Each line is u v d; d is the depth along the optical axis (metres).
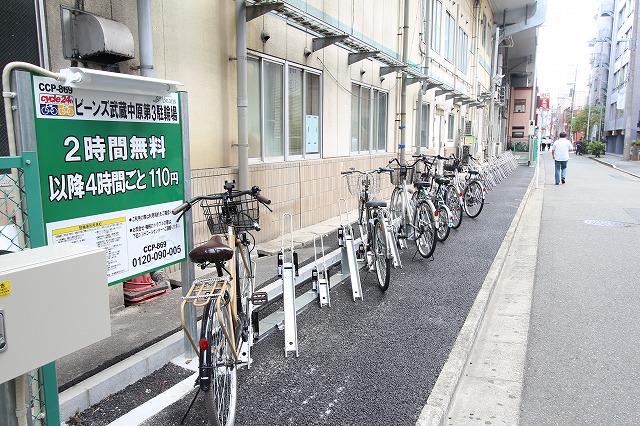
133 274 2.97
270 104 6.95
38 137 2.37
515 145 28.30
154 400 3.00
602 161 32.28
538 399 3.24
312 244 6.91
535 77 30.78
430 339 3.98
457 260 6.47
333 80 8.67
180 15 5.07
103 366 3.14
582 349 3.97
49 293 1.58
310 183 8.03
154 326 3.77
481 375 3.57
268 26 6.61
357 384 3.26
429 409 2.94
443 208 7.49
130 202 2.93
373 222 5.43
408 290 5.24
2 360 1.46
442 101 16.70
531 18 25.38
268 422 2.82
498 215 10.12
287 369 3.47
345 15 8.77
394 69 10.50
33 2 3.60
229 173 5.84
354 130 9.93
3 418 1.71
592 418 3.01
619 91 44.78
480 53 23.17
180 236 3.33
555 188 16.03
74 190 2.58
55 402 2.21
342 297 5.03
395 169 6.99
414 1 12.49
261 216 6.73
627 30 44.62
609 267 6.36
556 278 5.93
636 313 4.74
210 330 2.45
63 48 3.85
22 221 2.25
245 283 3.61
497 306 5.01
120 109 2.81
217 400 2.50
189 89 5.27
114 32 3.90
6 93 2.22
